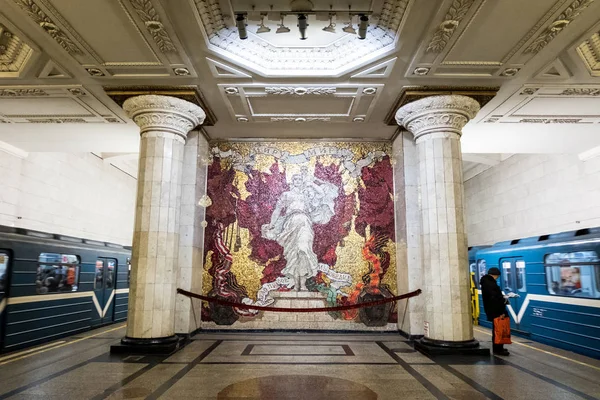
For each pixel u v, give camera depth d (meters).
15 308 7.65
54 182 12.14
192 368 6.28
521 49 6.34
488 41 6.14
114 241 15.75
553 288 8.45
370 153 10.57
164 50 6.42
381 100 8.33
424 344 7.48
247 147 10.59
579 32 5.91
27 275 8.00
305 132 10.20
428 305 7.66
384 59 6.76
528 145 10.84
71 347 8.07
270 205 10.31
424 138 8.08
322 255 10.06
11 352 7.52
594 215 10.40
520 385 5.45
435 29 5.84
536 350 7.91
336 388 5.24
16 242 7.71
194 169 9.59
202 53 6.57
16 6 5.36
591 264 7.37
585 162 10.84
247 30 6.51
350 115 9.08
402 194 9.61
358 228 10.19
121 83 7.57
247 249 10.11
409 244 9.23
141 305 7.50
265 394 4.98
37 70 7.04
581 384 5.51
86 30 5.87
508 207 14.12
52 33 5.93
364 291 9.92
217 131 10.15
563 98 8.02
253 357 7.08
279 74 7.23
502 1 5.23
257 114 9.07
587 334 7.33
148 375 5.87
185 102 7.91
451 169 7.81
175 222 7.98
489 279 7.77
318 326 9.79
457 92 7.74
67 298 9.48
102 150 11.55
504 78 7.29
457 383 5.52
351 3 5.75
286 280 9.95
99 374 5.93
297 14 5.86
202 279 10.00
